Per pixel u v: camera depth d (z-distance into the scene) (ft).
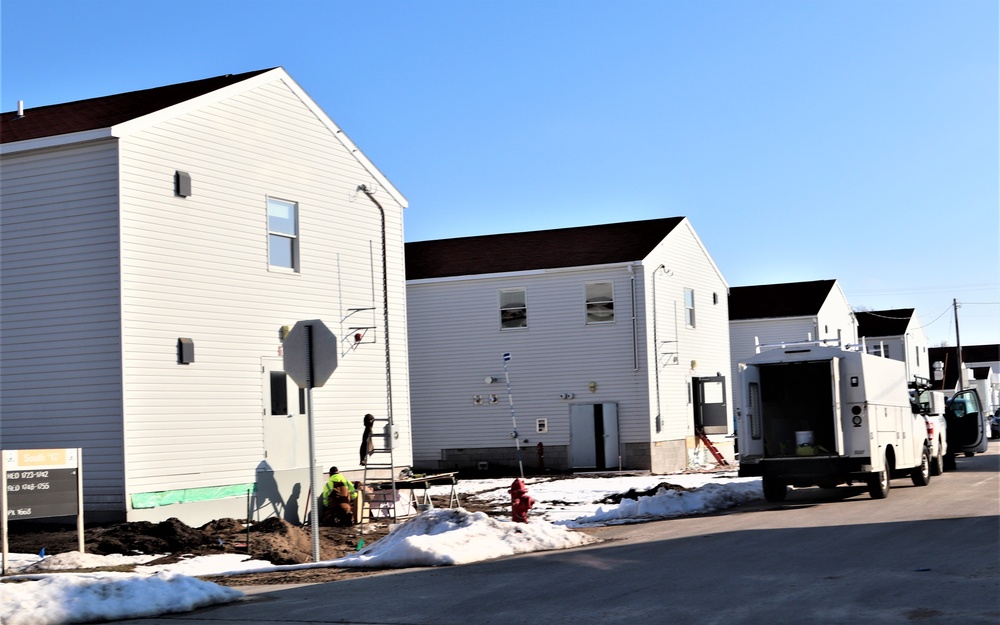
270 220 72.28
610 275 120.16
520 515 58.29
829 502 70.38
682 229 131.23
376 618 30.37
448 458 124.67
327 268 77.15
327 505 67.97
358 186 81.10
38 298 62.54
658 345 121.08
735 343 183.21
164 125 63.62
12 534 57.11
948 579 33.88
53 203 62.49
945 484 83.35
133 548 52.90
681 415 126.72
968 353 350.84
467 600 33.22
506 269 123.65
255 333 69.82
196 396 64.69
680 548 45.93
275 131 73.00
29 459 45.98
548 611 30.58
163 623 31.01
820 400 74.59
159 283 62.64
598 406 120.06
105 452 60.18
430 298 126.93
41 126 66.44
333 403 76.59
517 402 122.72
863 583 33.63
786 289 190.60
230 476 66.64
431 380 126.11
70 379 61.46
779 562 39.73
